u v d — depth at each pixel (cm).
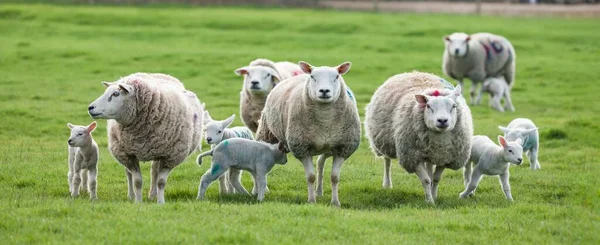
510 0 6391
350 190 1438
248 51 3675
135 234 1005
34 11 4712
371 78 3089
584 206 1294
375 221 1114
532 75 3250
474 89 2720
